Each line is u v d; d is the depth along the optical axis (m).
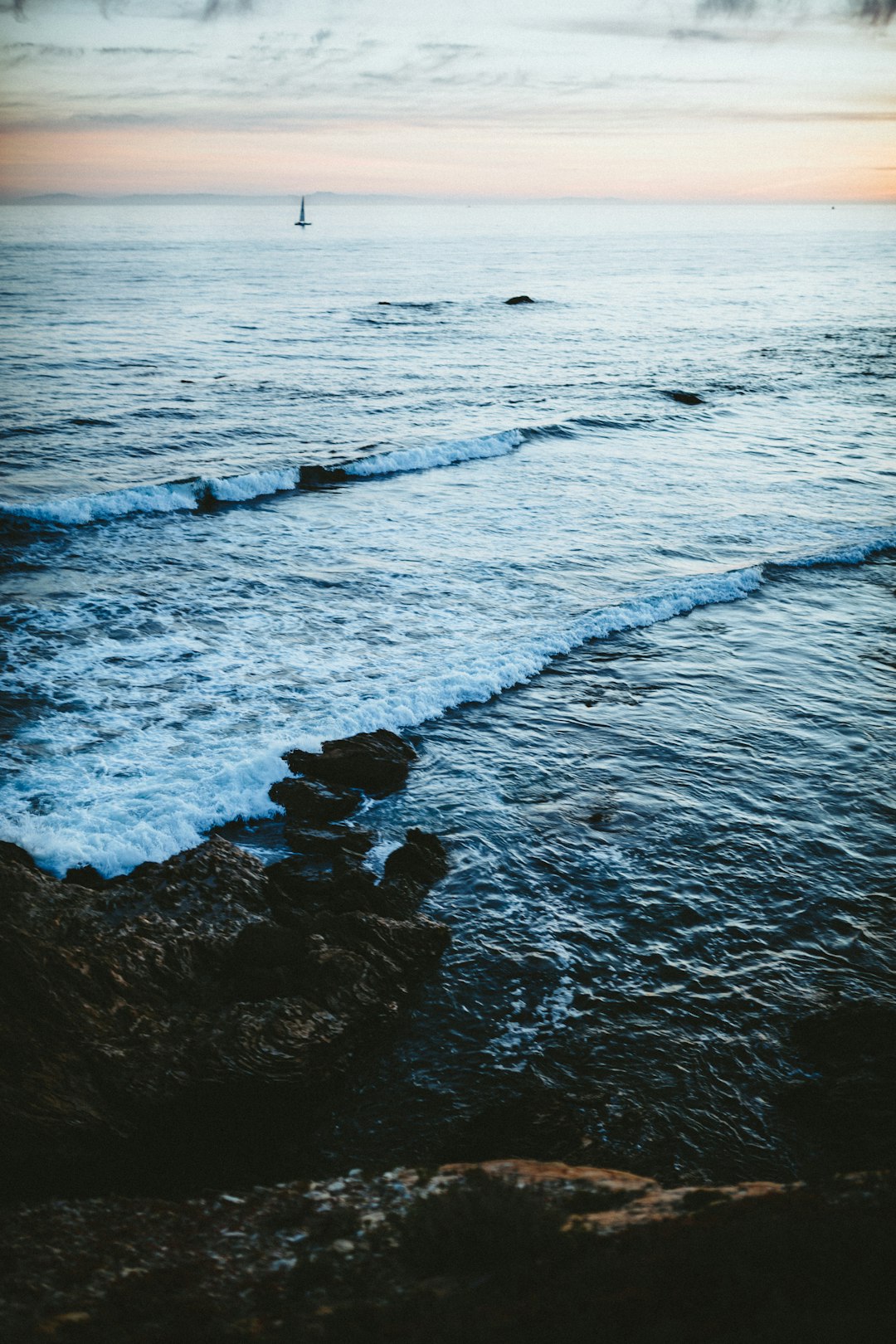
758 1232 4.72
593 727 16.14
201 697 16.17
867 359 57.56
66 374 44.41
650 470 32.97
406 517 27.19
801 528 27.02
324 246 164.62
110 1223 6.34
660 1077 8.91
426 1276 5.15
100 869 11.76
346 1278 5.23
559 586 22.25
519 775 14.59
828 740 15.69
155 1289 5.23
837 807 13.70
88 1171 7.65
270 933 9.83
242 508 27.83
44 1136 7.53
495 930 11.08
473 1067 9.06
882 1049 8.92
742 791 14.11
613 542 25.50
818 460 34.81
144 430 35.31
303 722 15.45
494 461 33.59
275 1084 8.42
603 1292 4.45
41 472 29.50
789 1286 4.29
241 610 20.17
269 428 36.47
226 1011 9.08
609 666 18.50
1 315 62.44
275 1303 5.01
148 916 10.02
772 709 16.81
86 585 21.23
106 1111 7.92
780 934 11.04
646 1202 6.02
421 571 22.92
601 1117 8.38
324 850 12.54
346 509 27.80
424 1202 5.86
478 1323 4.20
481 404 42.25
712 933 11.07
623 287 100.62
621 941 10.94
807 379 50.91
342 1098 8.70
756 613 21.34
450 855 12.54
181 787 13.38
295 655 18.08
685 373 51.56
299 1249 5.80
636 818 13.41
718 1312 4.16
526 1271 4.80
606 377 49.84
